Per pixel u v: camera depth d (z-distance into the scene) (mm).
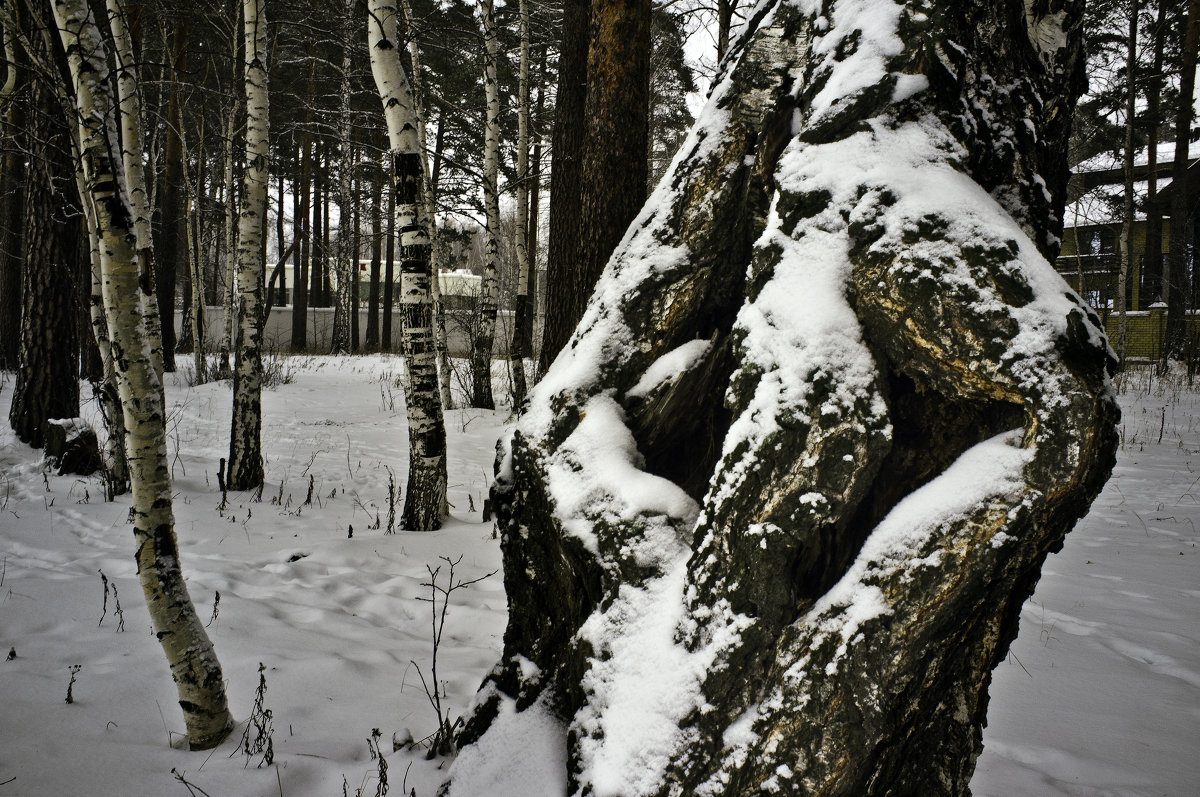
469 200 20328
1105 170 21375
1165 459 9023
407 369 6090
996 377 1671
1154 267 22266
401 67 5797
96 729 2834
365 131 21969
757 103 2371
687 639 1833
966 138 2002
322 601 4504
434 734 2912
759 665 1717
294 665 3477
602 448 2289
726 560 1810
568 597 2320
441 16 13172
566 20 8258
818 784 1574
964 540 1594
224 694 2834
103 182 2646
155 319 3113
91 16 2670
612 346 2455
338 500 7203
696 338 2443
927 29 2012
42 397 8227
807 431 1768
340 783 2541
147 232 3498
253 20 7234
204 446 9320
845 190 1954
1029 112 2168
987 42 2107
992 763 2730
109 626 3844
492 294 13531
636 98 4953
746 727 1669
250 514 6195
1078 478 1568
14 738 2695
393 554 5414
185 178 15219
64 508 6207
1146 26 17188
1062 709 3158
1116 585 4828
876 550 1668
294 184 25297
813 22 2320
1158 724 3014
